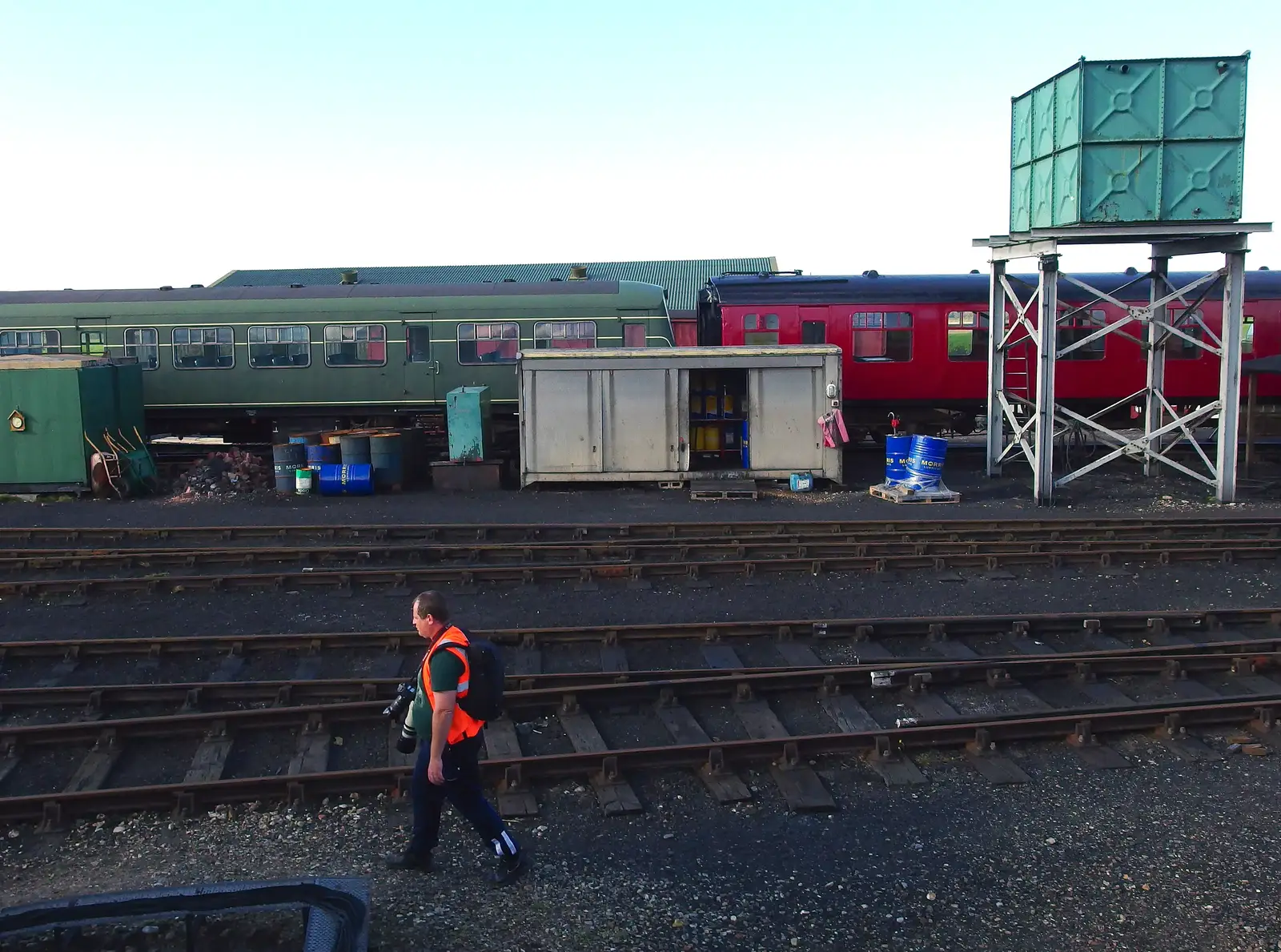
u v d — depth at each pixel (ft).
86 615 35.88
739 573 40.55
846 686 29.17
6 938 15.42
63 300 74.49
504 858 19.35
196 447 78.59
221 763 24.67
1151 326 63.05
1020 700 28.89
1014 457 66.85
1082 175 52.75
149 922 15.67
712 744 24.20
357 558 42.39
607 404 60.39
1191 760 24.91
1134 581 39.86
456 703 18.48
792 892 19.15
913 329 74.33
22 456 59.57
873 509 54.49
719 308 76.95
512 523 48.85
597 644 32.76
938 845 20.97
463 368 73.41
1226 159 52.29
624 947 17.34
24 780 24.14
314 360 73.51
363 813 22.27
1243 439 75.56
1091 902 18.70
